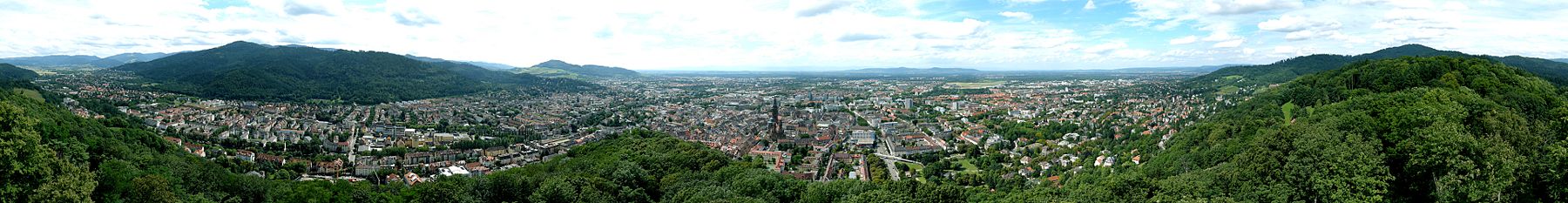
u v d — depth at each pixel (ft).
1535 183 610.24
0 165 508.53
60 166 597.11
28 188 531.91
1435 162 621.72
